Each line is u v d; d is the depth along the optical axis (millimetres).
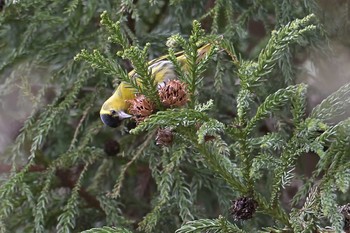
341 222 3109
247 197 3145
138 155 3428
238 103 3135
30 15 3516
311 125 3129
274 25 3492
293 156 3143
